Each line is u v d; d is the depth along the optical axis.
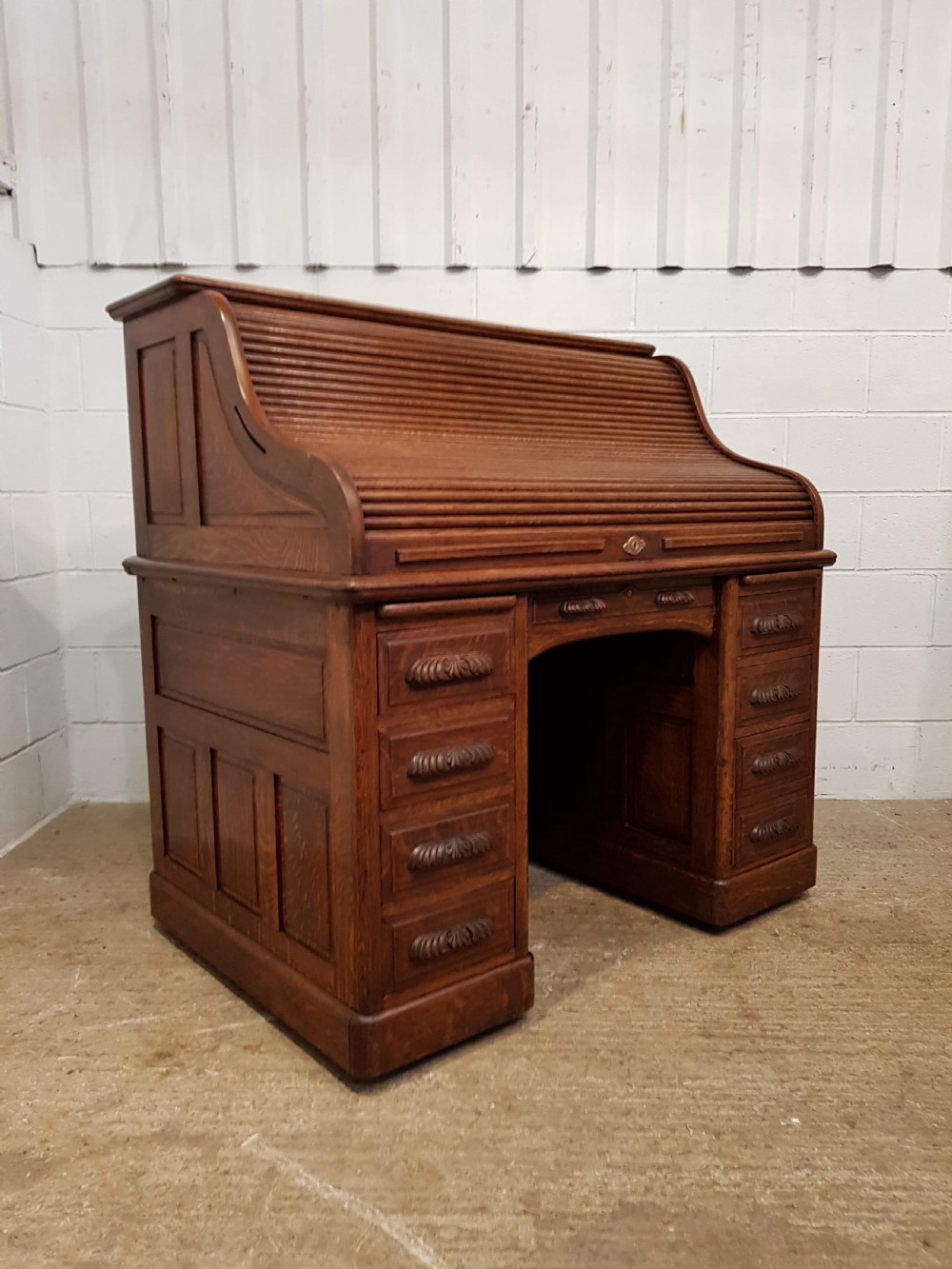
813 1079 1.48
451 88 2.56
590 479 1.69
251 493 1.51
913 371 2.72
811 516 2.05
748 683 1.96
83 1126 1.36
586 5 2.56
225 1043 1.58
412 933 1.47
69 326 2.63
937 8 2.56
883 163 2.61
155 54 2.52
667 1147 1.32
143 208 2.59
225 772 1.71
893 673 2.84
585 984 1.77
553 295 2.68
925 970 1.83
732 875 1.98
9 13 2.49
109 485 2.70
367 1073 1.43
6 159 2.52
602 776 2.18
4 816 2.45
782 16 2.57
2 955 1.89
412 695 1.42
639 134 2.62
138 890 2.21
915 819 2.70
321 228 2.61
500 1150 1.31
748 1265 1.11
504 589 1.48
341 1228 1.17
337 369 1.62
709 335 2.70
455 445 1.69
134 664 2.79
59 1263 1.12
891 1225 1.18
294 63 2.55
